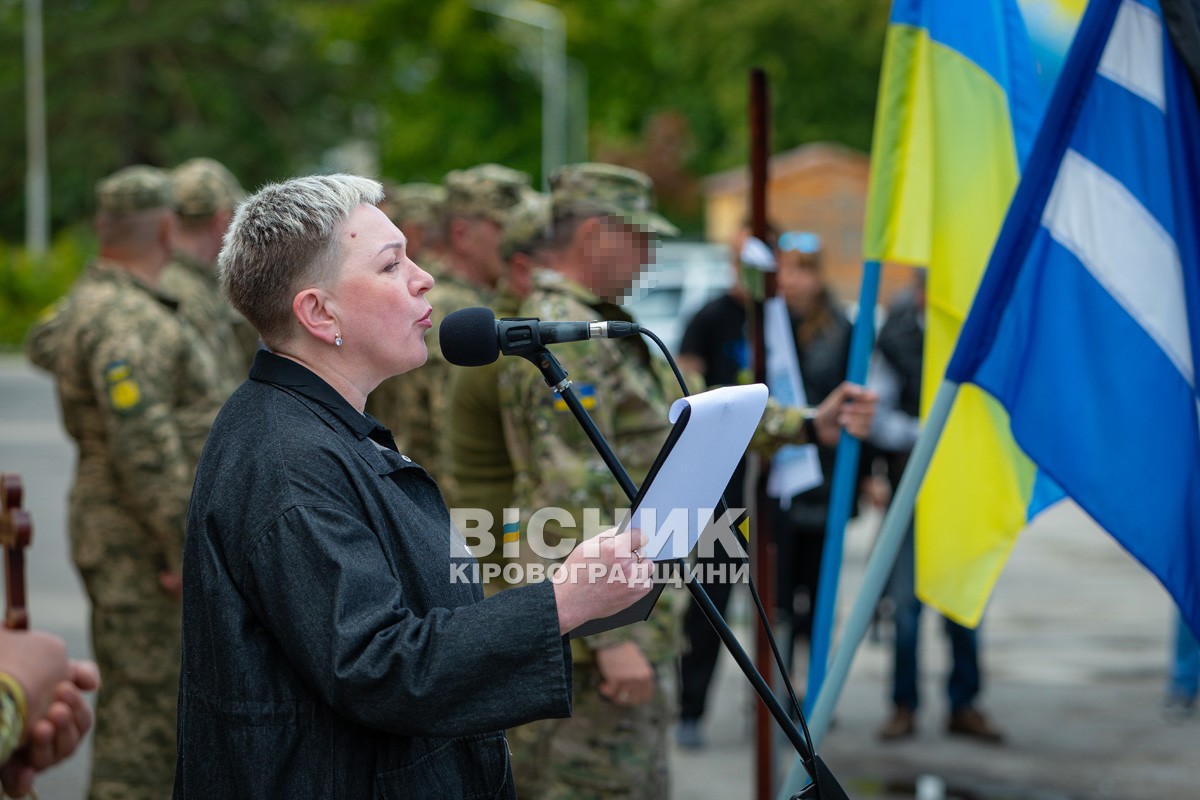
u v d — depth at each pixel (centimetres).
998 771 984
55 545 1780
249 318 393
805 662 1223
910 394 1122
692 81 6906
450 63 7356
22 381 4456
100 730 724
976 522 608
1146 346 555
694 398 371
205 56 7906
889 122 633
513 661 351
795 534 1098
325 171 441
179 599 732
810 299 1101
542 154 7388
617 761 607
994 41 623
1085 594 1602
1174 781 962
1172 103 557
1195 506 555
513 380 605
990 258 550
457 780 376
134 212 748
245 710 355
